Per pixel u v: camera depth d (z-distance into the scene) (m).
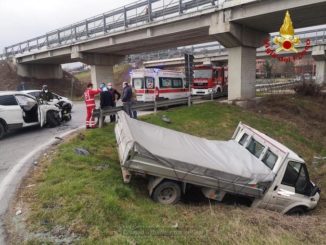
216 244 5.44
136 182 8.30
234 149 10.08
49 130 14.47
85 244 4.83
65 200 6.16
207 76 28.97
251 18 21.89
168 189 7.82
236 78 25.28
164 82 23.88
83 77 85.00
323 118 25.41
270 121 21.62
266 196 8.62
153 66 60.62
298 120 23.55
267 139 9.68
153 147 7.93
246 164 8.81
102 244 4.83
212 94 26.27
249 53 25.59
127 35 31.55
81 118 18.73
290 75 62.00
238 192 8.27
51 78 57.25
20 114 13.28
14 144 11.73
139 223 5.80
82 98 40.56
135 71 22.72
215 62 54.47
